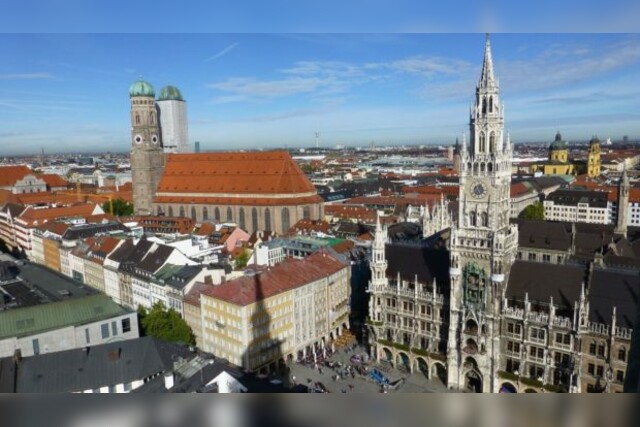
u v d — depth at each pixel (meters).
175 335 123.12
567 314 98.06
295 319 132.62
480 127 102.81
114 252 185.62
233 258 190.50
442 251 121.81
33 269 143.62
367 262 161.38
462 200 106.25
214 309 127.00
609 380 91.50
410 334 122.81
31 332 104.25
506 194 106.12
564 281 101.12
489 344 105.38
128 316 116.38
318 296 140.12
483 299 105.31
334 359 132.62
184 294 142.12
